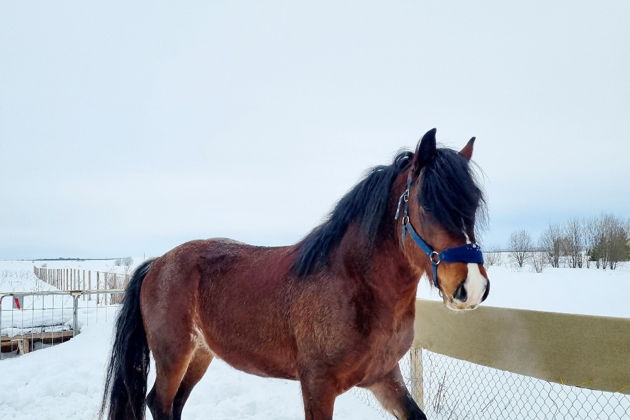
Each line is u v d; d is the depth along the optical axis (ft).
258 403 16.14
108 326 29.58
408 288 8.68
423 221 7.61
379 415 14.51
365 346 8.55
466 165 7.70
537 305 30.50
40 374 20.22
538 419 11.73
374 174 9.33
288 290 9.61
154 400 11.94
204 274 11.69
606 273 64.54
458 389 15.35
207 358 13.07
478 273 7.09
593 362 8.48
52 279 84.43
